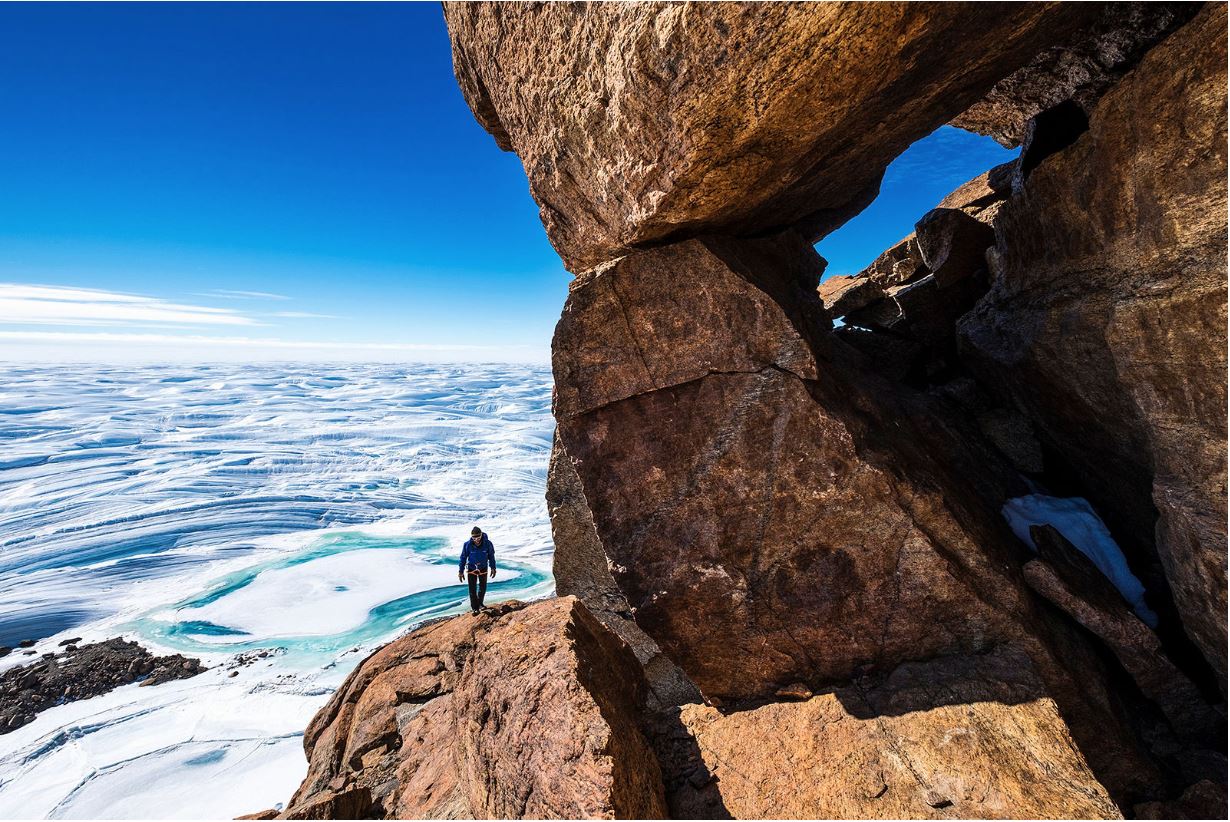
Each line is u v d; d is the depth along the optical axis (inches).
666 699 374.9
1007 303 317.1
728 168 184.9
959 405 379.6
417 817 255.8
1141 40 226.4
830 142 199.2
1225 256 164.4
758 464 238.5
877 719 206.8
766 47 143.5
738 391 240.7
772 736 215.6
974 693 204.2
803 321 275.9
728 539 242.8
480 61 247.4
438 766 296.4
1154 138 184.2
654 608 249.6
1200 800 179.6
